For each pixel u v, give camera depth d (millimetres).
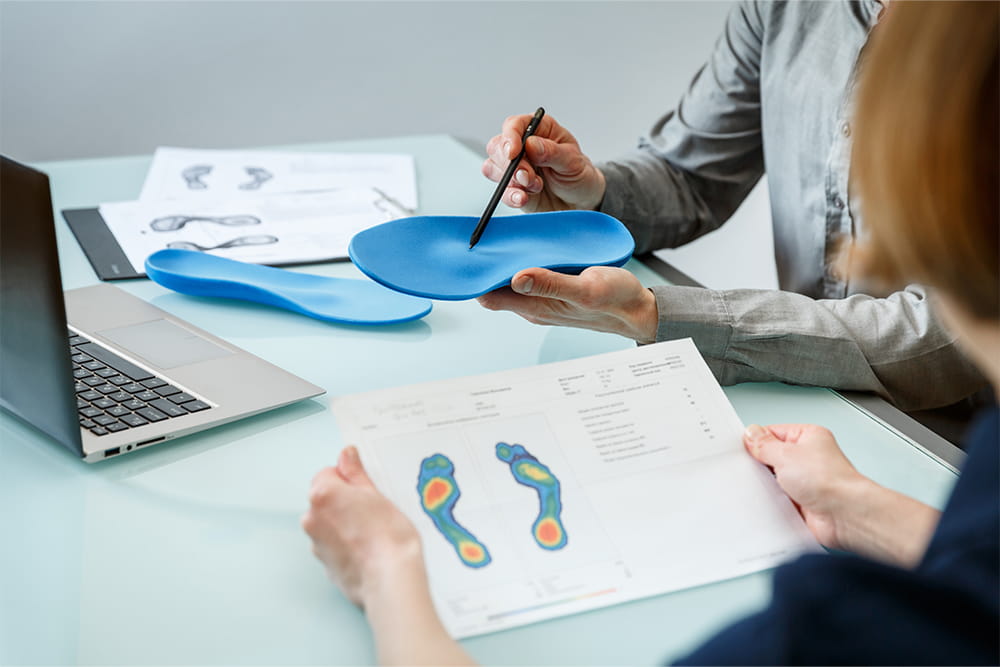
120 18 1926
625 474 605
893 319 858
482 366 816
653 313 800
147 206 1162
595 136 2367
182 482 638
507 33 2193
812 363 799
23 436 691
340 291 948
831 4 1237
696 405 652
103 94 1978
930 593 321
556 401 635
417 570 488
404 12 2102
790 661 328
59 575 545
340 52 2098
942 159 313
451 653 448
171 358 784
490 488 580
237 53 2031
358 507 509
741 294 838
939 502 641
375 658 494
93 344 801
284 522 601
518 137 1023
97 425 674
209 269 959
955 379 854
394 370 804
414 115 2209
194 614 521
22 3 1853
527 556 551
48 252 581
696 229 1279
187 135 2070
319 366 805
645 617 530
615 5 2234
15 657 484
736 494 607
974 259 318
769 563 570
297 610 527
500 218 856
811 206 1279
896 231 333
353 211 1177
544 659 499
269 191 1239
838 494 578
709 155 1305
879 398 798
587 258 828
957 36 310
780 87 1286
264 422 714
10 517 594
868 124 338
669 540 575
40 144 1977
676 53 2326
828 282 1277
